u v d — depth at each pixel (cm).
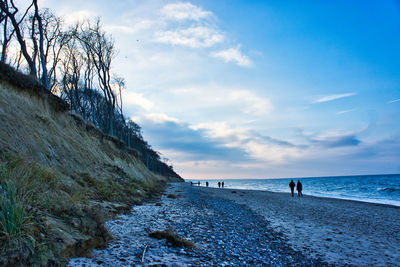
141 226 806
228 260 584
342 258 706
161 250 576
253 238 859
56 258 385
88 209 646
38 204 529
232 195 3203
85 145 1853
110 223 765
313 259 685
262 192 4112
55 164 1103
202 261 545
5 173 516
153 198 1816
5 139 882
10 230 349
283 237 926
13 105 1167
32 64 1944
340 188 6519
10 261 316
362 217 1487
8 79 1262
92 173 1466
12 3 1905
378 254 755
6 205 384
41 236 404
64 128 1681
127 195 1454
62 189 800
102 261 449
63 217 542
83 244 484
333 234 1007
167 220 991
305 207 1953
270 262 619
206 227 947
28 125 1156
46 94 1600
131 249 551
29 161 796
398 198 3394
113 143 3052
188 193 3097
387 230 1129
